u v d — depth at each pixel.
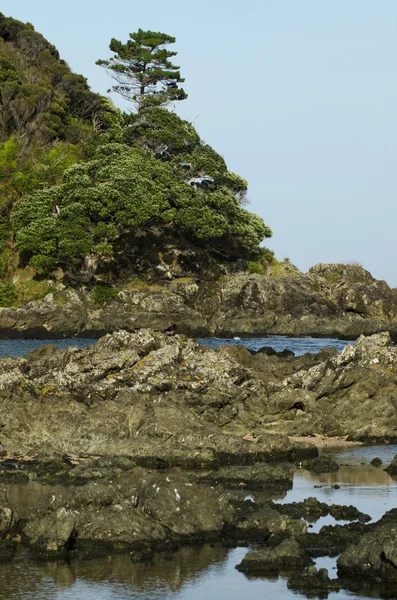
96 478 48.62
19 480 48.41
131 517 37.81
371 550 34.12
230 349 87.94
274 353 115.50
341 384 65.94
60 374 65.81
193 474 49.47
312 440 61.22
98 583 33.19
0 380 64.56
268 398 64.81
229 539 37.69
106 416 58.34
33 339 190.75
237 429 62.25
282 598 31.84
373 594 32.16
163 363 69.50
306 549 36.34
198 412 63.06
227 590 32.53
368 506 42.81
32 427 57.97
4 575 33.94
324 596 31.97
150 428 56.19
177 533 37.91
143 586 33.00
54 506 39.47
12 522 38.59
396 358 71.62
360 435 61.62
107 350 74.75
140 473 44.81
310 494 45.22
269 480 48.00
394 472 50.75
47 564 35.19
